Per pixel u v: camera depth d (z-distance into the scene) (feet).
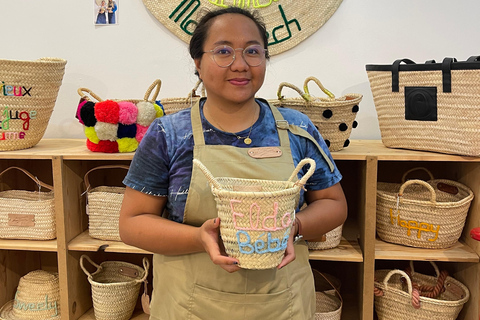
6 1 7.78
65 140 7.70
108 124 6.13
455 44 7.11
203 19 4.09
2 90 6.31
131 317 7.16
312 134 4.48
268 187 3.73
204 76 4.01
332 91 7.41
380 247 6.31
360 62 7.30
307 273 4.54
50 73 6.57
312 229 4.11
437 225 6.04
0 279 7.27
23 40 7.84
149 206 4.23
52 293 6.99
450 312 6.03
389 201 6.31
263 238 3.34
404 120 6.14
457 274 6.84
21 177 7.86
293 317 4.28
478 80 5.42
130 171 4.22
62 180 6.30
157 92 6.73
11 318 6.98
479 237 4.69
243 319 4.15
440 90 5.74
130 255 8.01
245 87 3.92
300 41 7.29
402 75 6.05
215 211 3.99
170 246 3.96
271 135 4.23
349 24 7.23
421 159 5.79
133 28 7.58
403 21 7.14
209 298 4.17
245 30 3.89
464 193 6.47
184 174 4.08
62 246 6.47
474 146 5.58
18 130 6.51
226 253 3.66
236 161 4.03
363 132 7.50
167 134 4.14
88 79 7.80
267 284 4.16
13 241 6.75
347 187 7.50
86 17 7.65
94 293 6.72
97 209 6.64
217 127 4.18
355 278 7.61
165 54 7.58
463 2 7.00
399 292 6.23
